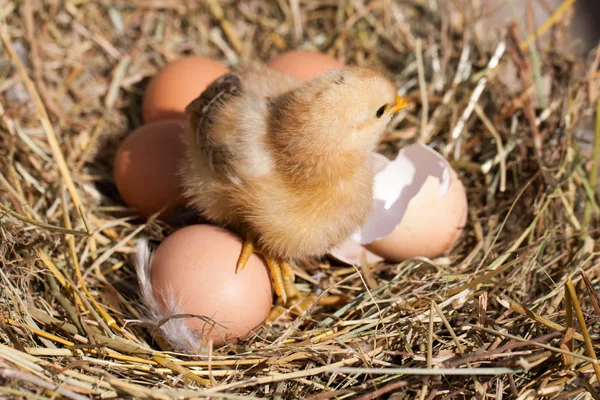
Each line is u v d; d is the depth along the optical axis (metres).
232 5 0.58
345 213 0.44
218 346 0.44
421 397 0.40
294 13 0.57
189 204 0.46
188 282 0.42
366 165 0.44
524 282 0.45
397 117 0.53
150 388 0.40
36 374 0.40
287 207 0.43
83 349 0.42
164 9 0.57
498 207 0.49
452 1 0.55
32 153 0.50
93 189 0.50
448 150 0.51
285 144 0.42
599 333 0.42
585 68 0.54
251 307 0.43
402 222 0.46
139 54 0.55
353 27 0.57
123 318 0.44
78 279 0.45
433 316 0.42
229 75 0.45
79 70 0.54
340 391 0.40
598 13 0.57
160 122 0.48
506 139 0.51
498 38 0.54
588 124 0.52
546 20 0.57
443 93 0.54
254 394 0.41
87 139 0.52
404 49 0.56
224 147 0.43
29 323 0.42
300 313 0.45
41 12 0.55
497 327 0.42
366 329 0.44
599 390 0.41
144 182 0.47
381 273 0.47
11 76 0.53
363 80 0.42
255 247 0.44
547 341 0.42
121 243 0.46
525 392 0.40
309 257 0.48
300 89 0.43
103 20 0.56
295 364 0.42
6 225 0.44
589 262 0.45
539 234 0.47
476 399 0.40
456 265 0.47
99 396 0.40
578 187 0.49
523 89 0.51
